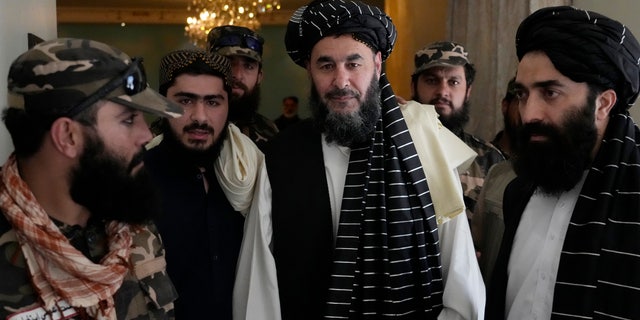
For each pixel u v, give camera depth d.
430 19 5.20
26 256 1.07
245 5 8.04
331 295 1.51
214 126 1.70
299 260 1.58
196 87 1.67
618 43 1.26
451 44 2.56
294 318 1.57
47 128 1.08
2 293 1.05
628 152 1.25
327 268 1.58
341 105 1.54
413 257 1.54
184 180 1.72
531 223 1.45
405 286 1.52
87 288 1.11
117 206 1.16
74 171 1.11
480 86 3.89
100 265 1.12
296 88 10.94
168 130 1.72
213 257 1.68
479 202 1.88
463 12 4.22
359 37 1.53
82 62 1.08
